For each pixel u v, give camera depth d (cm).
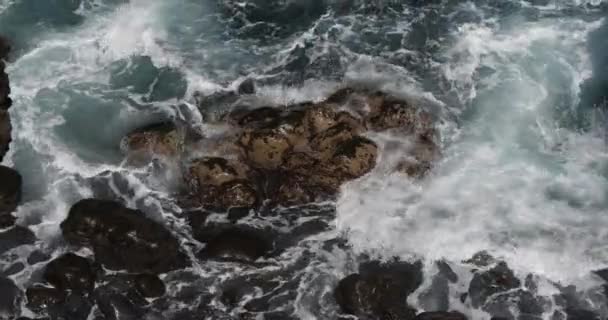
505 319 1648
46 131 1994
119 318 1659
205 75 2123
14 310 1666
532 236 1769
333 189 1855
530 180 1881
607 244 1755
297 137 1861
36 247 1778
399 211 1827
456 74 2109
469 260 1741
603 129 2000
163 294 1703
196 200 1864
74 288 1686
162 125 1955
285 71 2120
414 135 1922
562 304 1673
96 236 1712
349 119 1909
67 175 1908
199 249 1784
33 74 2123
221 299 1700
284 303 1689
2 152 1923
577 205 1831
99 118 2030
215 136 1933
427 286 1709
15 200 1820
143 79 2128
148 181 1897
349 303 1653
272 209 1861
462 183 1875
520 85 2089
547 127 1998
